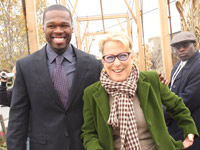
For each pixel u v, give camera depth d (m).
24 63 1.50
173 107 1.46
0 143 2.55
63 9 1.47
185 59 2.09
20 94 1.48
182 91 2.05
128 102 1.28
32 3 2.42
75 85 1.46
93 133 1.43
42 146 1.43
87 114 1.42
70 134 1.43
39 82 1.43
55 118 1.43
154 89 1.39
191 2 2.71
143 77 1.38
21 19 4.46
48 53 1.53
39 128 1.46
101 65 1.66
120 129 1.25
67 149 1.41
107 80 1.33
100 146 1.29
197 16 2.64
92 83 1.55
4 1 4.34
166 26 3.20
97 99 1.34
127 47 1.25
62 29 1.45
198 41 2.66
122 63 1.27
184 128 1.45
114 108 1.28
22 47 4.71
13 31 4.61
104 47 1.30
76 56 1.55
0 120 2.62
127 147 1.25
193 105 1.92
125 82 1.29
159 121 1.30
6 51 4.64
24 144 1.49
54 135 1.41
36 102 1.44
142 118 1.33
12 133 1.44
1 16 4.41
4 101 2.05
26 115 1.51
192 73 1.97
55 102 1.41
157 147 1.25
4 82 2.04
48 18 1.43
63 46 1.47
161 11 3.20
